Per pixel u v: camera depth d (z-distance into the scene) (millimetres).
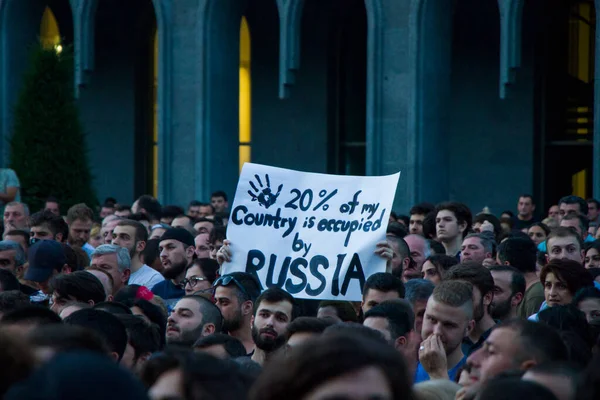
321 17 33625
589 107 31766
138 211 21297
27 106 26719
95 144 35969
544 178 31906
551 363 5113
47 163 26500
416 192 26891
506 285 10562
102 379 3053
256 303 9055
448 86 27531
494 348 5977
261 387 3334
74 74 30000
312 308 12609
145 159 36062
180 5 29594
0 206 21828
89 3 29859
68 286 9883
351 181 11250
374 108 27391
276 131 34250
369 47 27406
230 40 29734
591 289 9305
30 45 30609
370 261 10969
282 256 11211
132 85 35625
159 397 4551
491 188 32188
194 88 29391
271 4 34250
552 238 12289
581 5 31766
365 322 8312
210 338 7824
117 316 8109
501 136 32031
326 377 3273
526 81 31703
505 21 25625
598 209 21500
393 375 3328
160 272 15164
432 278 11641
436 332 8000
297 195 11336
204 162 29156
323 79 33688
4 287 10797
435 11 27172
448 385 6594
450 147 32562
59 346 4781
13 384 3555
